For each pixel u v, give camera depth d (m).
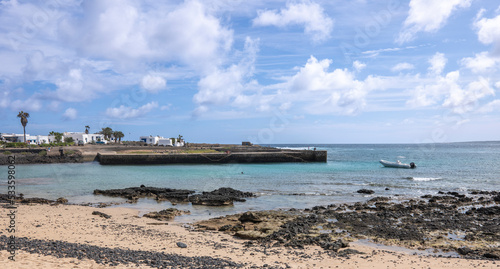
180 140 132.75
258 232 19.72
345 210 26.94
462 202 30.12
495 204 29.36
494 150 180.50
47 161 80.56
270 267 13.30
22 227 18.75
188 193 35.12
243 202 31.03
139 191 36.34
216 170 63.19
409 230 20.34
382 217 23.92
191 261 13.21
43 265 10.48
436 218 23.59
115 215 25.20
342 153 147.62
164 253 14.32
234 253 15.63
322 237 18.78
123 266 11.45
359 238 18.95
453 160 93.00
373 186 41.50
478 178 50.22
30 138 124.88
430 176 53.03
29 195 35.44
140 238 17.86
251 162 82.06
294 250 16.58
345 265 14.10
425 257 15.55
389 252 16.33
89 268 10.84
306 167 69.69
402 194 35.78
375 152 159.00
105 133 143.75
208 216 25.36
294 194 35.22
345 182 45.31
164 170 63.44
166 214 24.98
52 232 17.89
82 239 16.66
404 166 67.94
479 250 16.55
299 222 22.14
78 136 130.62
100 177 51.59
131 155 77.00
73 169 65.75
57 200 31.17
